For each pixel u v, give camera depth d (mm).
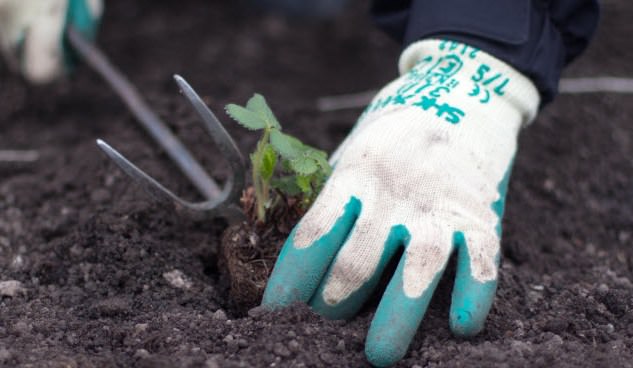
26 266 897
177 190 960
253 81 1247
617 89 1128
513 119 879
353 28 1400
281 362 781
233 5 1462
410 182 824
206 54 1327
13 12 1097
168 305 847
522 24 873
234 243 843
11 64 1217
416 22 904
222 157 986
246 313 843
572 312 844
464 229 815
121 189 965
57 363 775
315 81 1259
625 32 1210
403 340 778
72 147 1082
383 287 848
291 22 1436
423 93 861
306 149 823
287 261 810
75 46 1114
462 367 775
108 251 886
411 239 806
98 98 1187
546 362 780
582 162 1045
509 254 935
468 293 794
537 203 1000
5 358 778
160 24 1418
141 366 779
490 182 849
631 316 841
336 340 794
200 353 787
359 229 813
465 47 878
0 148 1088
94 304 843
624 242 964
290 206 844
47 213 966
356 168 831
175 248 897
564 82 1136
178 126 1019
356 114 1133
